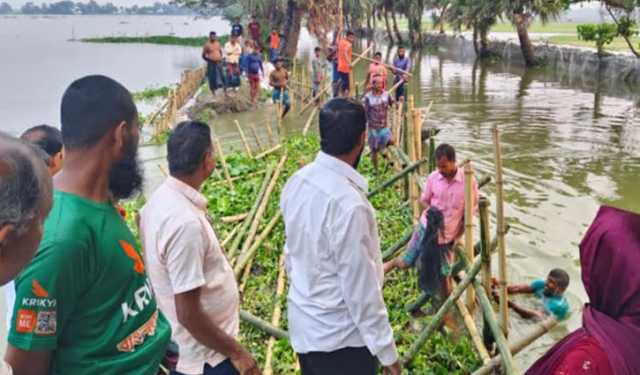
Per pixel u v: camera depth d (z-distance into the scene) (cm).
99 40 6056
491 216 790
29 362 171
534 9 2741
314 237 268
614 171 1013
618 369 155
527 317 540
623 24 2230
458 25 3444
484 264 444
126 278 189
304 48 4291
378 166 975
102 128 186
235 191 829
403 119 993
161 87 2303
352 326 276
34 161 137
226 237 664
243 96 1759
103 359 187
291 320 294
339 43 1544
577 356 163
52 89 2295
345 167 270
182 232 255
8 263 135
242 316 472
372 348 270
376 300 267
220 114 1653
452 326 506
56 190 184
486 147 1195
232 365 287
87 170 187
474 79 2400
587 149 1169
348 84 1554
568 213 805
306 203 271
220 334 267
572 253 671
